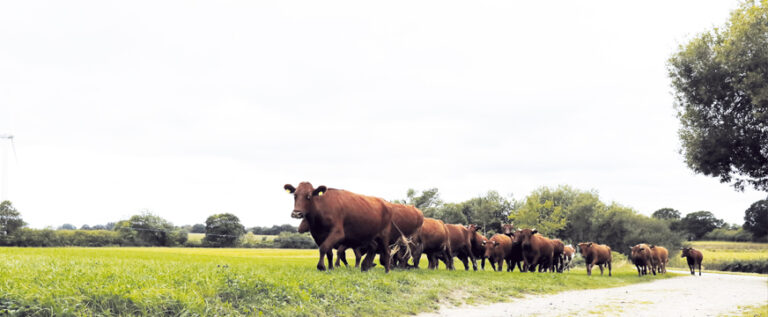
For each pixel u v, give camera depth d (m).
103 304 7.95
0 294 7.46
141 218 101.44
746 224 118.81
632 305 15.05
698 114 29.14
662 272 41.97
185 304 8.48
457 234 25.41
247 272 12.03
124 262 15.34
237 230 101.69
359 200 16.30
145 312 7.97
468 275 18.81
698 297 18.47
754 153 27.73
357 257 19.05
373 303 11.23
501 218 104.62
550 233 75.44
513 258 29.14
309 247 104.25
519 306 13.62
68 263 13.18
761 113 24.73
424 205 92.81
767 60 24.36
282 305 9.68
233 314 8.90
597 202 84.88
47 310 7.39
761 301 17.34
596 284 22.69
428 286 14.14
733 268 72.06
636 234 80.12
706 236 148.12
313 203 15.08
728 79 26.84
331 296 10.91
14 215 82.69
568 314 12.60
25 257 15.45
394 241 19.36
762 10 25.08
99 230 95.62
